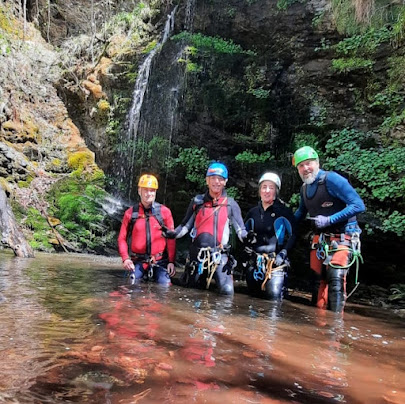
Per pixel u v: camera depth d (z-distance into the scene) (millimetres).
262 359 1678
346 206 3365
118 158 9500
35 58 11672
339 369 1632
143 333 1920
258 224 3924
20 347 1603
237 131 7609
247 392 1321
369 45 6355
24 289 2992
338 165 5996
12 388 1222
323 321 2707
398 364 1766
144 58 9438
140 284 3758
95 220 8516
